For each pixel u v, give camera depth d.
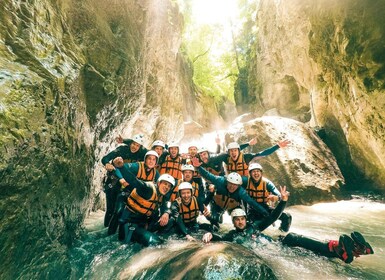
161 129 11.78
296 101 17.86
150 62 10.12
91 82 5.59
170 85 12.63
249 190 5.41
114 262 4.04
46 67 3.72
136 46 7.99
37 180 3.04
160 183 4.70
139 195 4.63
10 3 3.62
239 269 2.89
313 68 10.88
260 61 19.34
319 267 3.75
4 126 2.55
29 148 2.87
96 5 6.61
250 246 4.36
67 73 4.16
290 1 9.75
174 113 13.02
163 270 3.28
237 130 11.30
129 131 8.40
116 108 6.73
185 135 19.03
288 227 5.58
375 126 7.32
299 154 9.66
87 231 5.21
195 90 27.38
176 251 3.79
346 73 7.52
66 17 5.34
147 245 4.32
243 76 26.69
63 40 4.88
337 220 6.66
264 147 9.93
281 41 13.30
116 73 6.54
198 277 2.82
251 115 20.20
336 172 9.84
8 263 2.60
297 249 4.36
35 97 3.12
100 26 6.31
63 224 3.93
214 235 4.39
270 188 5.42
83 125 4.97
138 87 7.96
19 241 2.75
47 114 3.35
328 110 11.19
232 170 6.73
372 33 6.04
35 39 3.89
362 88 6.78
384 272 3.74
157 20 10.61
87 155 5.10
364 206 8.00
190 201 5.11
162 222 4.66
